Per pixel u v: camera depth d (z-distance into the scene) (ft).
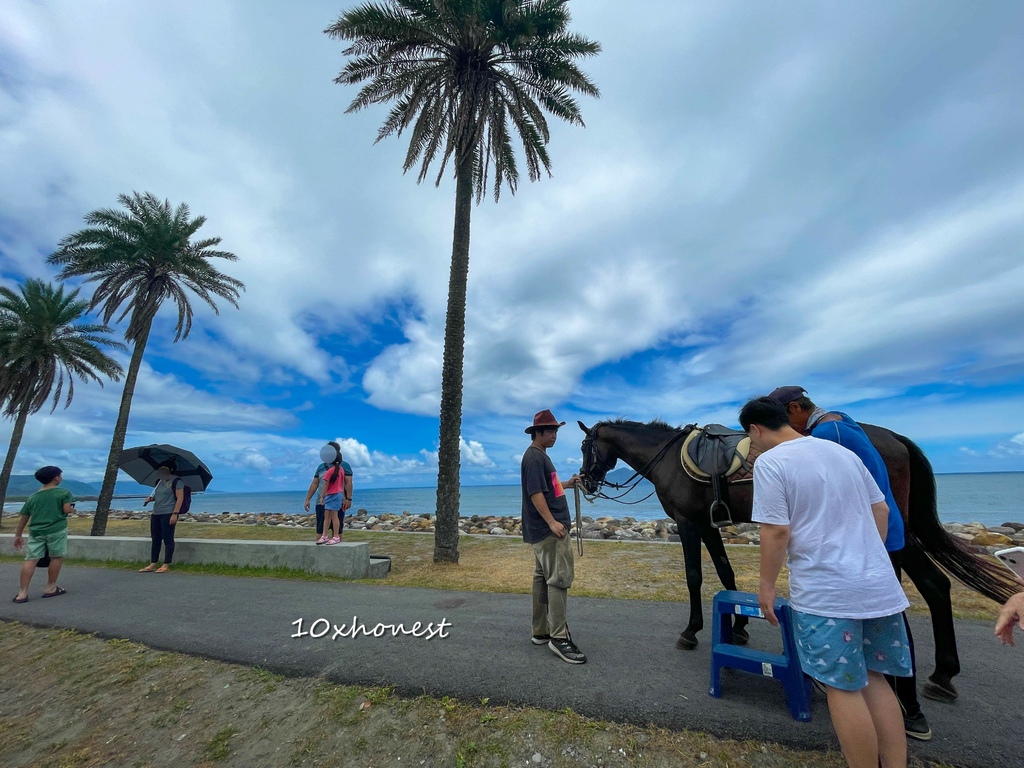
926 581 10.51
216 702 12.14
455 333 31.63
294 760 9.98
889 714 7.38
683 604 17.85
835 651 7.16
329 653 13.98
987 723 9.39
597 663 12.51
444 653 13.53
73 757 10.77
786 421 8.89
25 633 17.42
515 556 29.58
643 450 15.21
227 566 26.68
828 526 7.57
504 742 9.77
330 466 29.35
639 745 9.34
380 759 9.75
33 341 79.00
